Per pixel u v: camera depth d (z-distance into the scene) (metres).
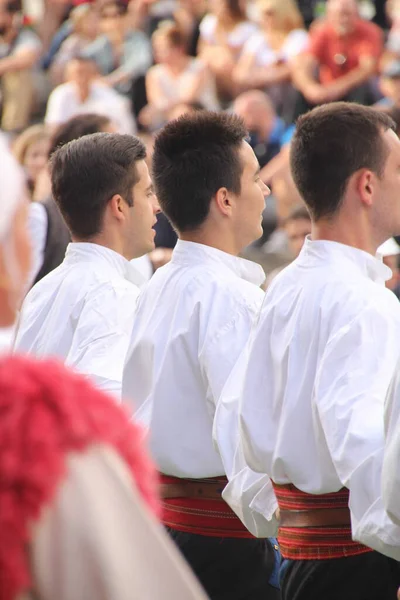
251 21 34.38
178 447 9.23
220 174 9.44
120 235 10.53
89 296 10.18
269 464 8.24
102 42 35.75
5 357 4.04
